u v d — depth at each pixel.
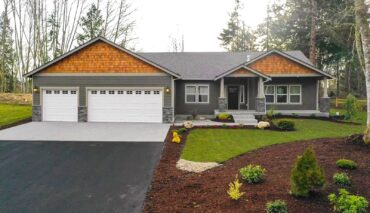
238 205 5.41
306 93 21.17
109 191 6.68
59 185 7.10
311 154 5.55
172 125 16.41
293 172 5.61
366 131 9.09
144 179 7.42
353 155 8.10
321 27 28.17
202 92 21.02
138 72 17.42
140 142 11.77
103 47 17.56
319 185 5.44
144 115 17.50
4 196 6.47
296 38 31.80
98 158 9.46
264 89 21.36
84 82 17.58
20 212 5.70
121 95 17.56
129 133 13.79
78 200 6.22
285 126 14.53
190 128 15.22
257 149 10.27
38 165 8.74
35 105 17.72
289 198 5.52
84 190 6.77
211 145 11.12
